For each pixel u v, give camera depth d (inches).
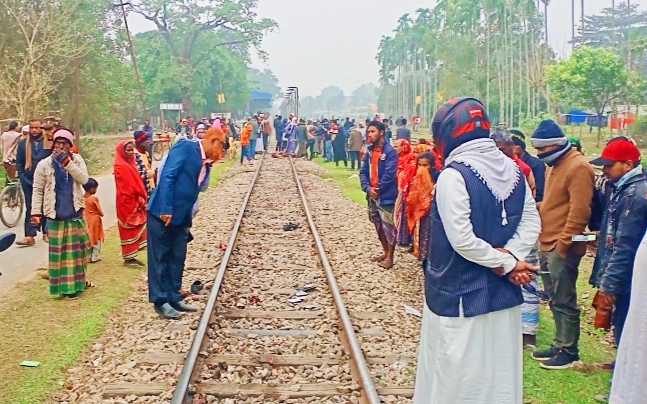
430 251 144.4
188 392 211.8
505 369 138.4
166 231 292.5
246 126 1213.7
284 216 604.1
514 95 1926.7
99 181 855.1
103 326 282.5
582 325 296.4
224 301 319.0
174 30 2404.0
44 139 420.2
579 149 272.4
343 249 453.1
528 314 262.4
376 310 308.8
